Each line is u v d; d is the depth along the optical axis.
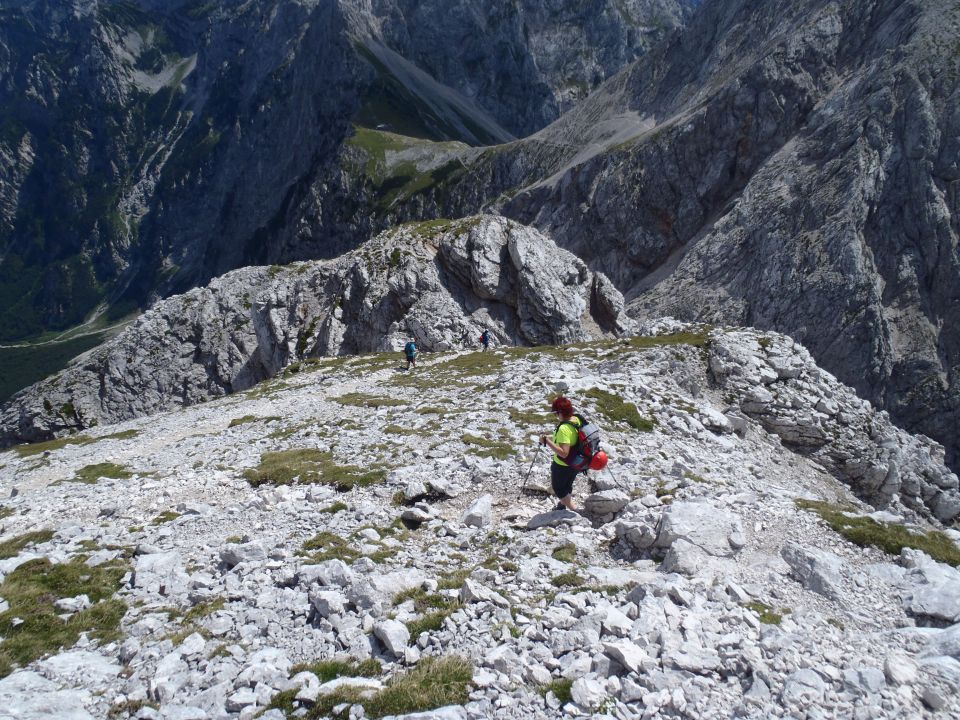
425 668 7.80
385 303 68.00
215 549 12.68
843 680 7.20
